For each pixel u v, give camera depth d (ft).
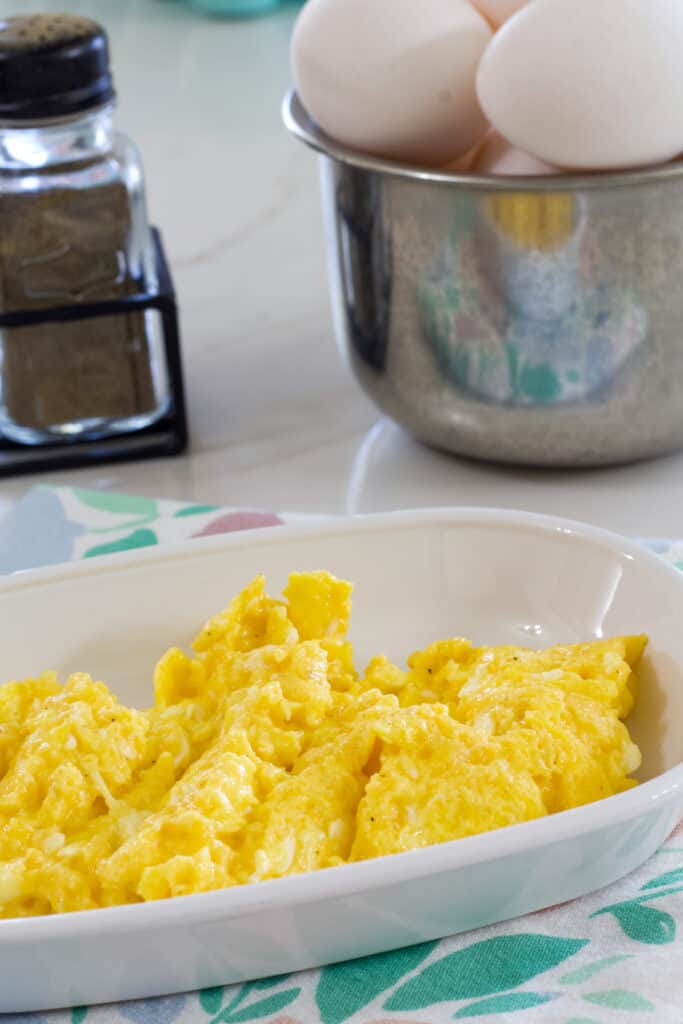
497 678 1.80
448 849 1.60
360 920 1.62
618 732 1.75
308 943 1.63
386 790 1.69
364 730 1.72
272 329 2.55
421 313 2.12
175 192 3.00
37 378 2.27
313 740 1.76
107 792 1.72
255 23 4.00
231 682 1.81
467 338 2.10
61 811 1.71
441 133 2.10
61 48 2.18
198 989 1.65
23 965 1.60
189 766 1.75
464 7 2.09
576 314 2.07
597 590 1.87
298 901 1.59
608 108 1.98
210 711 1.81
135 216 2.25
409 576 1.92
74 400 2.29
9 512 2.17
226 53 3.76
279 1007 1.64
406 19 2.06
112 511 2.13
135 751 1.75
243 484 2.25
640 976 1.64
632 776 1.77
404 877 1.59
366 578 1.92
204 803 1.67
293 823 1.68
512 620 1.91
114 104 2.24
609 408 2.11
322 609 1.86
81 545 2.09
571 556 1.89
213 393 2.42
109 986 1.63
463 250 2.07
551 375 2.10
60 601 1.89
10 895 1.67
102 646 1.89
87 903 1.66
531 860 1.62
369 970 1.65
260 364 2.48
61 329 2.25
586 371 2.09
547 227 2.03
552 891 1.66
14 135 2.20
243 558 1.91
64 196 2.21
